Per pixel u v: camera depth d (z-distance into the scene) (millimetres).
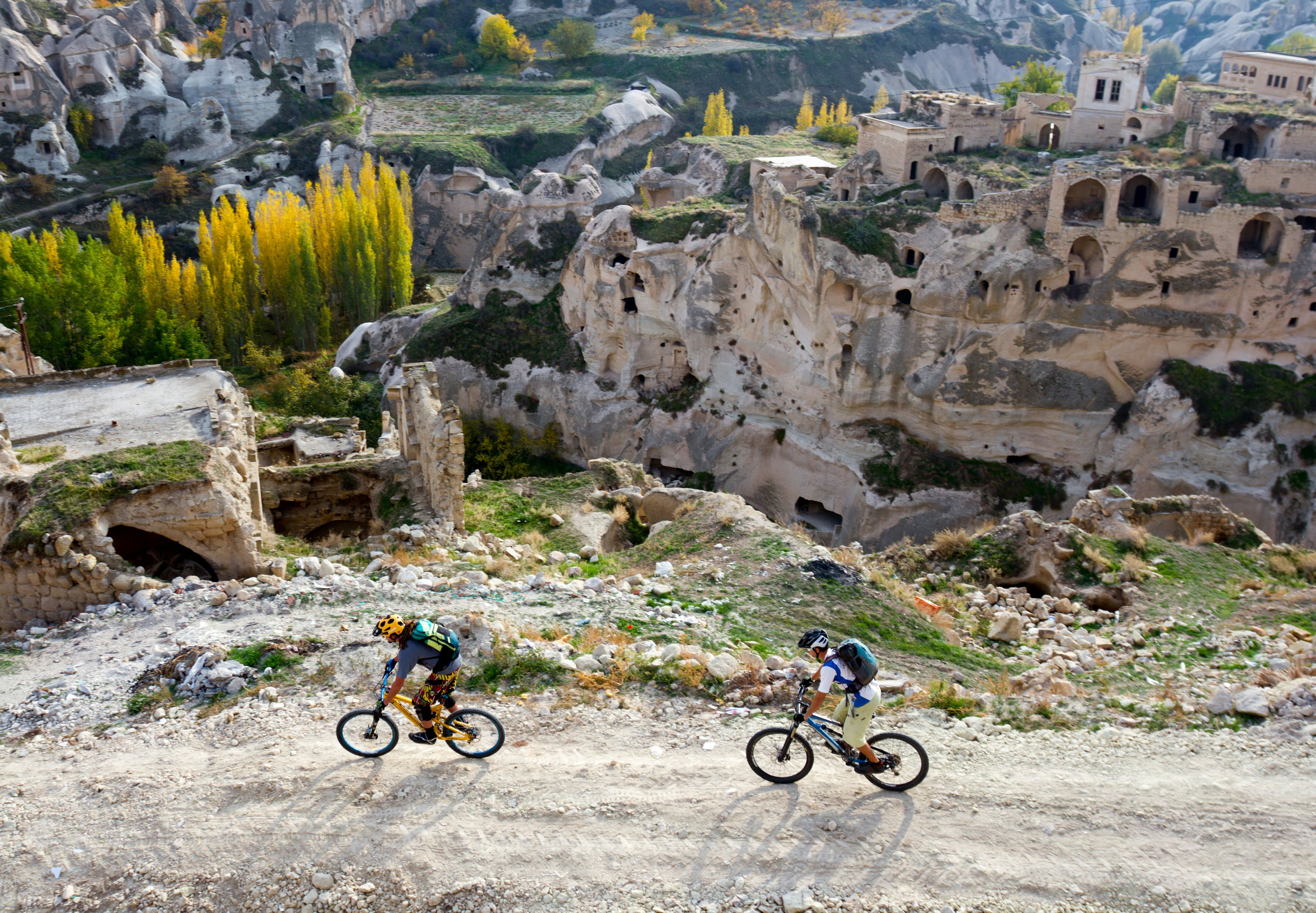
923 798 12086
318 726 13828
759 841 11430
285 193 80875
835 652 11906
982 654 18906
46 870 11336
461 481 26984
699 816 11836
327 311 71125
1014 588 23188
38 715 14570
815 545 22734
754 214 51594
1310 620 19500
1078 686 16703
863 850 11250
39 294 57188
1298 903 10398
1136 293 45781
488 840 11570
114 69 97625
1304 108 51219
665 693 14859
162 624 17469
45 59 93562
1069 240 45406
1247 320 45969
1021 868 10969
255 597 18250
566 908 10688
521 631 16625
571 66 135875
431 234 100125
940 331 47688
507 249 63938
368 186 77438
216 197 91438
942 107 55844
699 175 72250
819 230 48031
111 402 31016
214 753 13312
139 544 21969
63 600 18688
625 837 11562
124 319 61781
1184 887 10672
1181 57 179875
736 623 18625
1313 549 45656
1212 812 11789
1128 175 45250
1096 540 24203
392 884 11047
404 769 12789
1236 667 17297
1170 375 46469
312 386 60844
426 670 15086
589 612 18219
